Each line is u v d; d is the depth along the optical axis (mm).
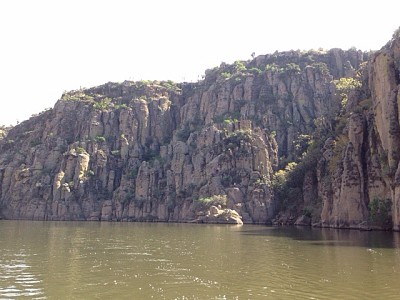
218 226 125938
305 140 176750
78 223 149500
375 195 96375
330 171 117250
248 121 186375
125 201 190000
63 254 51344
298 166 149500
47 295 29734
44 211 190500
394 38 106250
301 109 199250
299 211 141250
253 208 153750
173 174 189875
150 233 90062
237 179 166000
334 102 155750
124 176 199125
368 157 101875
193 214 161500
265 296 28953
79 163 198500
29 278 35594
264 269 39375
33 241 68562
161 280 34625
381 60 98438
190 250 55469
